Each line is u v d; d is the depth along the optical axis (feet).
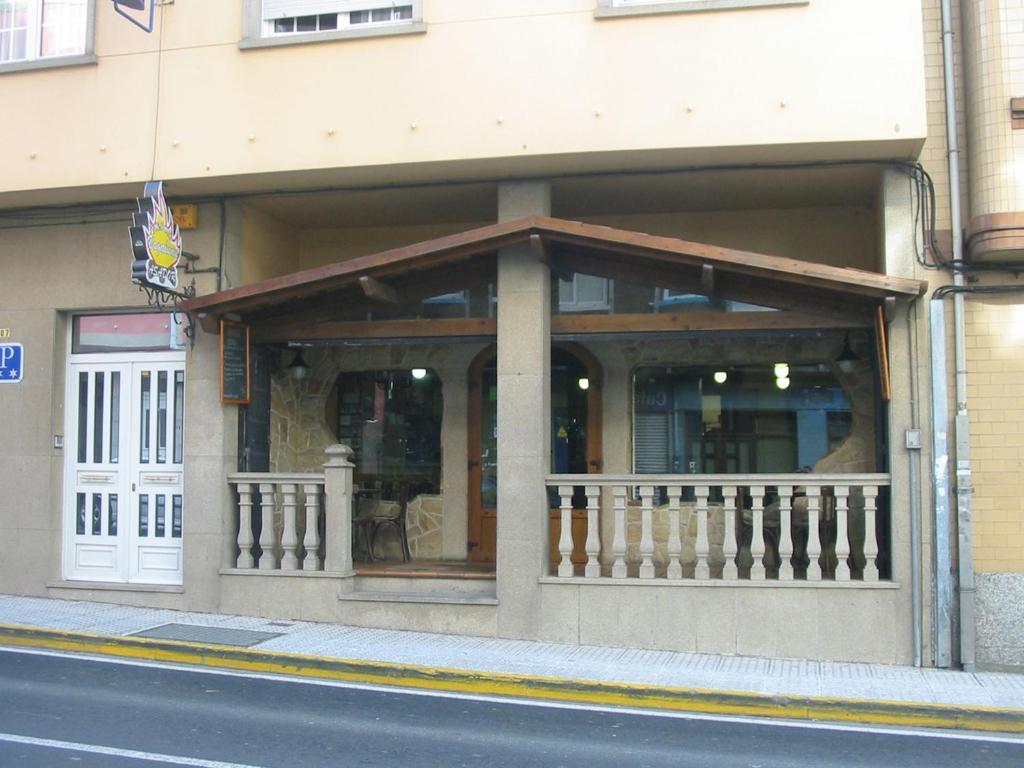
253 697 26.32
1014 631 30.09
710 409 38.32
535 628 32.14
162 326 37.68
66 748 21.29
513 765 20.94
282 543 34.96
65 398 38.45
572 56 32.65
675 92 31.99
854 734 24.39
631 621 31.60
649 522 32.04
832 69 31.17
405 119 33.55
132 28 35.78
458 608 32.78
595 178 34.35
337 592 33.94
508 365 32.76
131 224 37.37
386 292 33.78
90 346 38.47
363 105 33.88
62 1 37.04
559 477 32.45
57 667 29.12
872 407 35.94
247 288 33.40
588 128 32.37
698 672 28.66
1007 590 30.27
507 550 32.45
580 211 38.50
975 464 30.68
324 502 38.52
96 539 37.81
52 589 37.35
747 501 37.17
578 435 39.01
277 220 39.91
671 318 33.42
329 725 23.73
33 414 37.88
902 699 26.02
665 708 26.58
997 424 30.66
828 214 37.73
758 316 32.94
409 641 31.65
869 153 31.65
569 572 32.30
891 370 30.96
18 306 38.27
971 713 25.18
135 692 26.43
